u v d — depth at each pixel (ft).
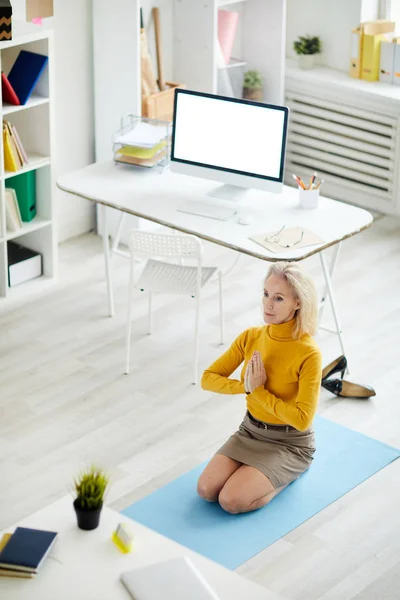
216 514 12.40
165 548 8.89
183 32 19.79
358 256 19.40
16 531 8.92
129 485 12.91
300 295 11.96
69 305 17.47
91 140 19.77
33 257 18.13
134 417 14.37
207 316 17.07
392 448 13.79
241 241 14.51
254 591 8.43
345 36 21.44
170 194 16.06
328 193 22.15
